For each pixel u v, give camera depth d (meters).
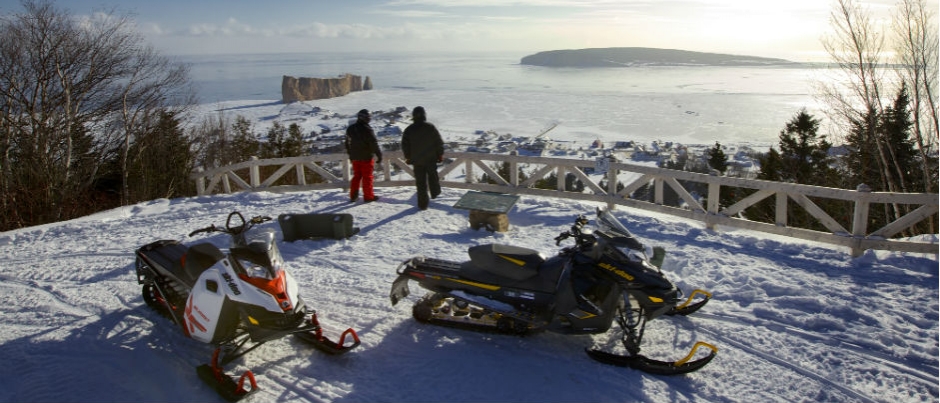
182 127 22.03
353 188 10.46
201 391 4.21
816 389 4.22
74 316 5.50
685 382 4.34
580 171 9.98
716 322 5.29
